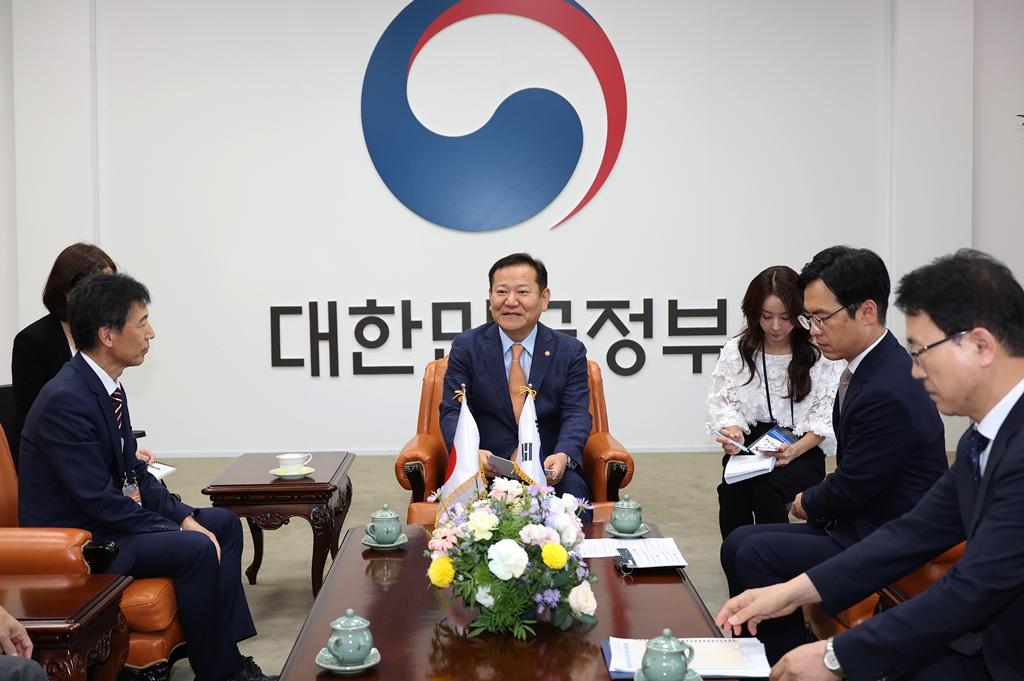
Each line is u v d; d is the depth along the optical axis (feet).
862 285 8.11
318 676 6.02
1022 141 22.39
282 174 22.03
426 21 21.79
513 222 22.12
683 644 5.74
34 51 21.39
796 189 22.15
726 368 12.06
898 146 21.80
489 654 6.35
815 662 5.61
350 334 22.33
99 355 9.22
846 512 8.31
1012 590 5.11
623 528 9.27
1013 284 5.28
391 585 7.89
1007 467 5.22
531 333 12.00
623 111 21.95
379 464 21.33
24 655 6.40
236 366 22.31
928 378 5.47
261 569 13.79
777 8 21.89
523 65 21.94
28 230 21.61
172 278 22.11
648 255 22.26
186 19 21.75
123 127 21.85
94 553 8.07
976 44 22.17
